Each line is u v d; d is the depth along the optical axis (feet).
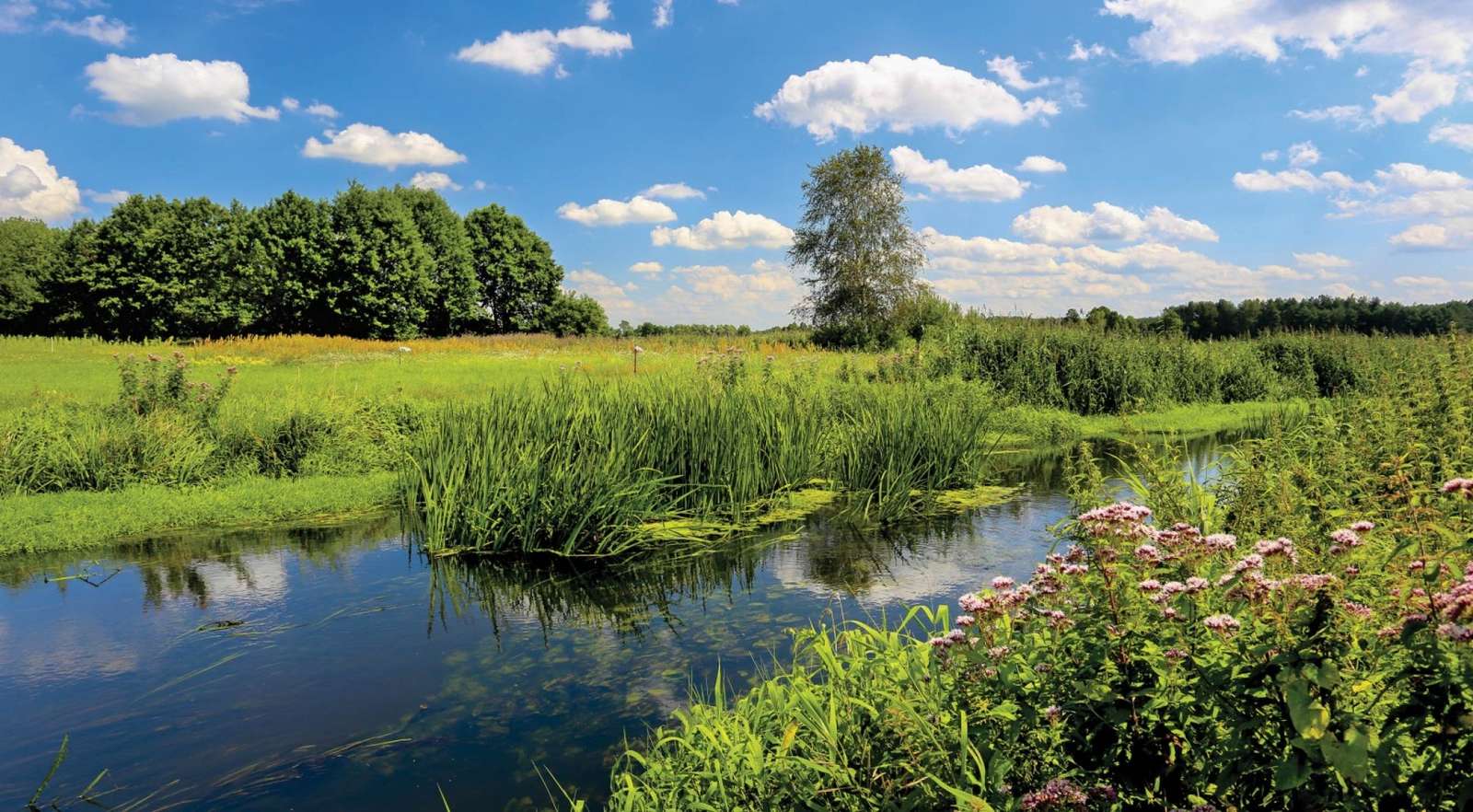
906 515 28.48
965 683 9.11
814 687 11.83
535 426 27.89
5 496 29.19
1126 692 7.45
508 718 13.79
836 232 144.36
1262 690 7.08
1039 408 54.49
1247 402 62.69
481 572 22.31
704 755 10.74
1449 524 10.61
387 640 17.39
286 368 73.56
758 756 9.72
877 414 35.37
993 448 41.88
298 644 17.19
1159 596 7.64
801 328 165.17
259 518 28.14
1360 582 7.89
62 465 30.83
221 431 35.27
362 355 90.33
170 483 31.68
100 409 37.06
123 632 17.79
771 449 31.60
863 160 142.41
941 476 32.35
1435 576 6.79
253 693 14.82
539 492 24.47
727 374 43.68
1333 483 16.97
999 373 58.70
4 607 19.44
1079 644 8.05
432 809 11.08
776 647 16.55
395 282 171.12
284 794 11.51
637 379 37.99
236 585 21.18
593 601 19.88
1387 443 17.40
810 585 20.70
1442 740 6.04
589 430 27.99
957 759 8.66
